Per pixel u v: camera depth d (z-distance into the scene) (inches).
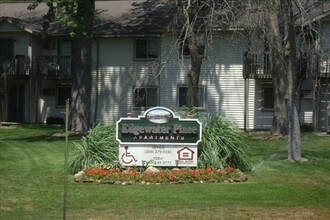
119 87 1352.1
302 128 1167.6
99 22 1285.7
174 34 968.9
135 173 518.6
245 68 1218.6
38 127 1274.6
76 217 381.4
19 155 755.4
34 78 1423.5
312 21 735.1
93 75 1366.9
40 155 753.0
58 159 708.7
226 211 394.9
